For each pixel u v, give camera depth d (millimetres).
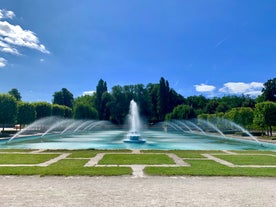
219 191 9359
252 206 7672
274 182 10914
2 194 8805
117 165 14602
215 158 17688
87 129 86188
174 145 32500
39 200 8117
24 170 12797
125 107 105250
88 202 7930
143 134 63562
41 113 65125
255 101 107875
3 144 32719
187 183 10586
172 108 116625
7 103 46469
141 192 9133
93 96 114875
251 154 20172
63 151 21203
